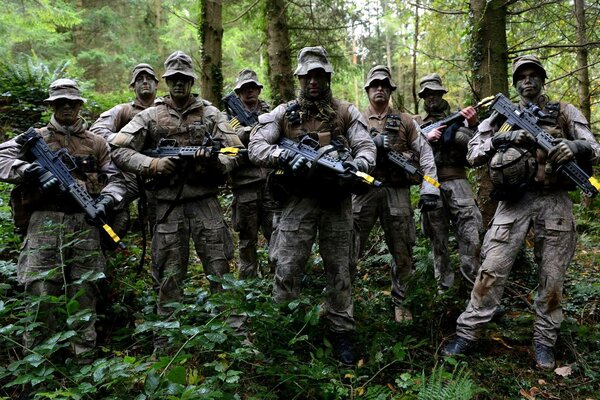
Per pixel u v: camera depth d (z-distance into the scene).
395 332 3.90
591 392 3.29
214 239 3.72
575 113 3.72
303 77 3.58
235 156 3.65
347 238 3.66
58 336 2.82
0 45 13.23
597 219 7.56
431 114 5.10
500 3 5.39
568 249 3.66
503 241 3.74
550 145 3.54
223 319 3.56
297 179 3.53
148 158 3.58
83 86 11.00
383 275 5.41
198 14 8.66
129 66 17.33
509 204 3.81
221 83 8.64
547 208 3.65
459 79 10.56
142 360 3.05
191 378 2.90
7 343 3.15
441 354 3.68
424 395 2.73
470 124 4.75
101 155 3.75
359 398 2.97
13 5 12.84
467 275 4.65
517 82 3.86
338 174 3.31
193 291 4.14
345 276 3.65
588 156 3.54
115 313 4.02
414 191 7.30
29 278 3.36
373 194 4.40
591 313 4.30
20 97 9.01
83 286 3.52
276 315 3.20
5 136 8.13
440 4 8.09
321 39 10.65
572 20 8.24
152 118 3.71
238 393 2.96
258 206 5.04
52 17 13.37
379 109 4.59
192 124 3.72
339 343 3.61
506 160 3.64
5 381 3.27
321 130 3.60
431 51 9.15
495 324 3.97
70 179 3.47
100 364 2.63
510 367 3.56
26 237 3.51
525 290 4.94
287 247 3.60
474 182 6.86
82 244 3.55
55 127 3.60
